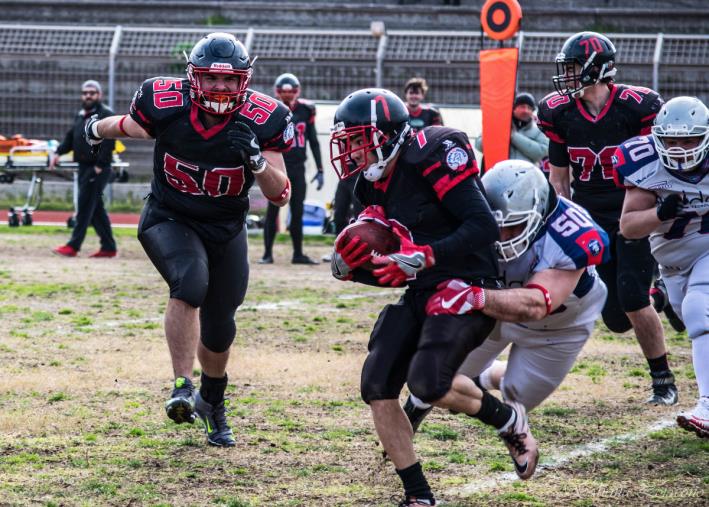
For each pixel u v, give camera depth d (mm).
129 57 44969
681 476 10297
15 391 13391
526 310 8789
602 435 12000
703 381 11117
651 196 11750
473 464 10688
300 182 29750
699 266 11891
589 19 51188
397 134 8711
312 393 13789
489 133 23969
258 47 44844
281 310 21203
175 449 11008
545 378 9898
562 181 14883
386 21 53688
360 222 9016
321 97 44969
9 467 10109
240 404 13102
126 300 22172
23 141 39031
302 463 10570
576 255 8945
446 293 8727
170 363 15367
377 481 9992
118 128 11148
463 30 53062
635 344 18234
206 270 10641
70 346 16578
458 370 9469
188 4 54406
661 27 50875
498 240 8711
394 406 8906
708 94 40656
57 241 35062
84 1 54531
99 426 11820
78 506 8992
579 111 14242
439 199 8672
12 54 45688
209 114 10516
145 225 11062
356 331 18766
